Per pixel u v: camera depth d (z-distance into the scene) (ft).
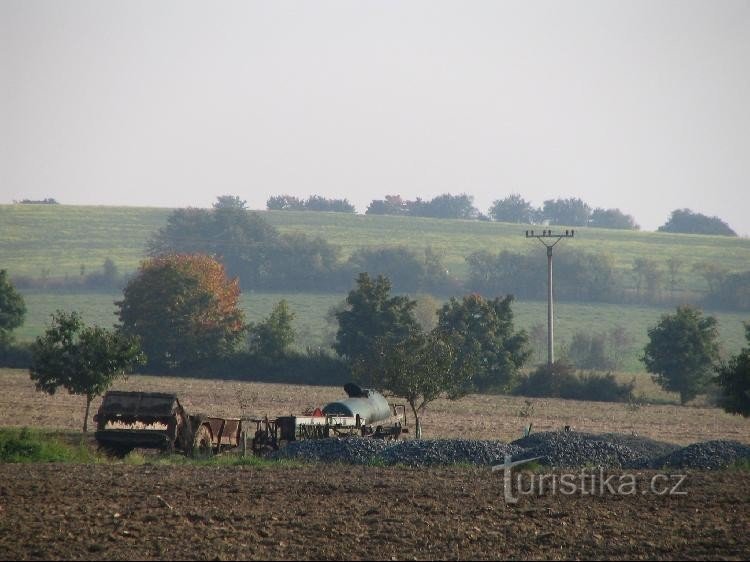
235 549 222.48
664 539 238.68
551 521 261.44
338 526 250.16
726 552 223.92
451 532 244.01
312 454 431.43
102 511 266.57
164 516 260.83
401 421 631.97
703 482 346.54
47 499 285.23
